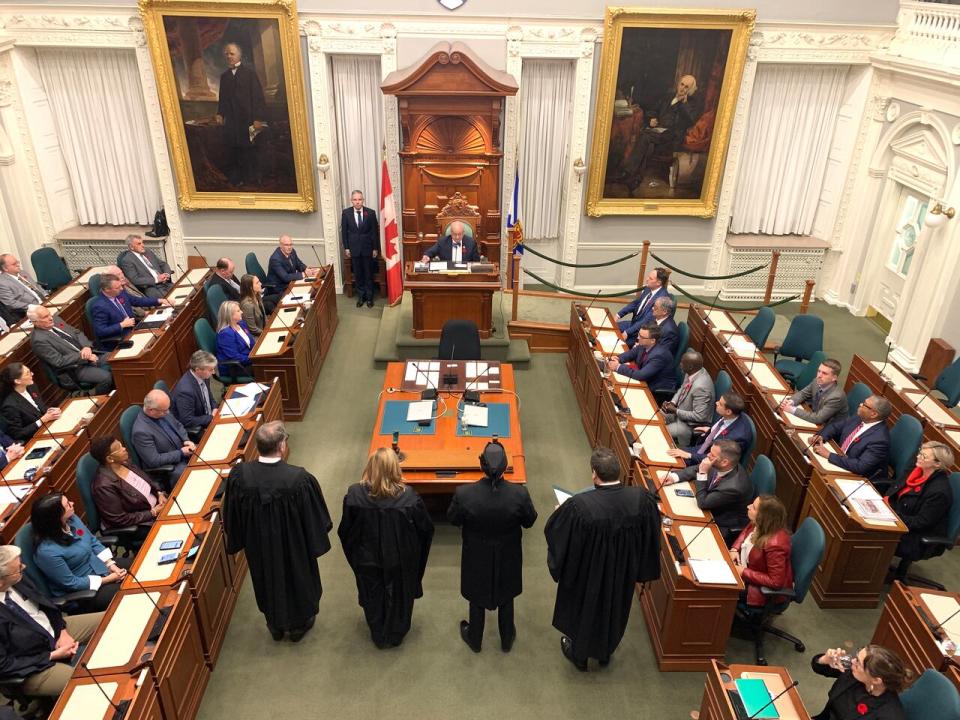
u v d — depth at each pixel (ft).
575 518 13.24
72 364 22.97
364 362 28.35
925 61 28.14
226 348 23.32
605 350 23.88
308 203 32.86
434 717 14.40
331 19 29.53
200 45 29.55
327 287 29.27
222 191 32.68
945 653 12.93
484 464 13.84
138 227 34.65
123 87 31.73
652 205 33.55
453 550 18.78
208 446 18.20
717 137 32.07
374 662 15.64
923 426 20.76
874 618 17.06
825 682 15.29
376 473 13.69
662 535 15.58
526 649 16.05
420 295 26.81
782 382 22.41
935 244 27.71
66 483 17.94
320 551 14.51
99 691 11.75
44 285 29.14
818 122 33.17
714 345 25.53
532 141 33.30
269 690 14.93
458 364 22.86
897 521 16.26
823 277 35.47
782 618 16.97
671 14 29.43
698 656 15.40
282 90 30.53
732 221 35.27
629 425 19.65
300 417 24.22
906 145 29.99
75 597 14.44
